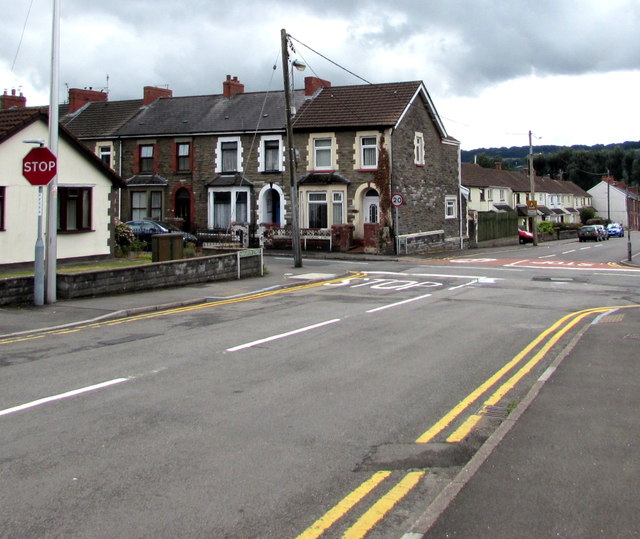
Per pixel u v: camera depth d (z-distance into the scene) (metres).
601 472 5.36
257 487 5.29
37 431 6.62
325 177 34.84
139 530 4.55
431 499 5.11
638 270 27.92
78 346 11.03
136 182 38.94
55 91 14.74
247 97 39.44
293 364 9.71
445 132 39.94
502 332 12.69
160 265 18.86
